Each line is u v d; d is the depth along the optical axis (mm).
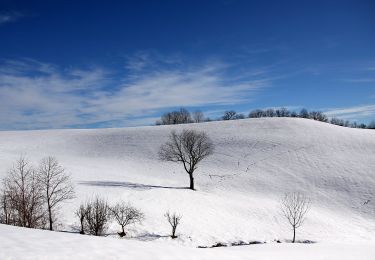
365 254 22031
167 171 65688
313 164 62000
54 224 33094
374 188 53094
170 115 156375
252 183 58344
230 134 79438
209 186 57750
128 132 91375
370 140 69188
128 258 12539
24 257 11430
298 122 82438
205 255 14859
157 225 36688
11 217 28078
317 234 40031
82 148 84125
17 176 36469
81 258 11984
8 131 105750
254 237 37250
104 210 33844
